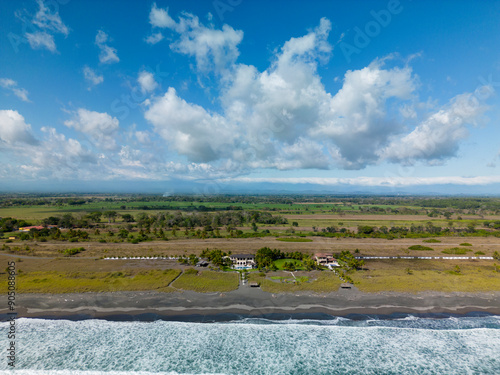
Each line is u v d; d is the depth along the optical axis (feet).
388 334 134.21
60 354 118.21
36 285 178.19
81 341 127.03
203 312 151.02
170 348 122.93
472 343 127.75
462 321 144.56
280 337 131.54
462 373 110.11
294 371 110.83
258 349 123.13
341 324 141.69
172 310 152.56
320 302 161.48
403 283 184.85
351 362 115.96
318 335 133.28
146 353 119.75
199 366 112.78
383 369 112.06
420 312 152.56
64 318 144.87
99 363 113.29
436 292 173.27
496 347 124.98
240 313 150.61
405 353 121.39
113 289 174.60
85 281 185.57
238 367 112.57
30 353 118.42
